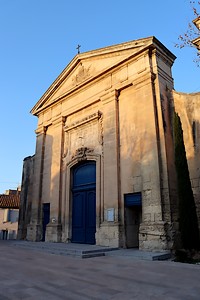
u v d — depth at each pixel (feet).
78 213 51.83
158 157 38.55
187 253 31.04
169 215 35.94
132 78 45.91
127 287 17.99
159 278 20.59
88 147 51.34
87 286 18.39
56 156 58.75
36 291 17.19
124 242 40.63
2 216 91.76
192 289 17.26
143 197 38.91
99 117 50.29
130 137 44.37
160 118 40.57
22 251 41.27
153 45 43.68
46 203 59.98
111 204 43.34
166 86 44.11
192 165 38.24
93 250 35.53
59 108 62.08
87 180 51.83
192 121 39.86
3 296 16.05
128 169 43.29
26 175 70.85
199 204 36.27
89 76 55.16
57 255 35.86
